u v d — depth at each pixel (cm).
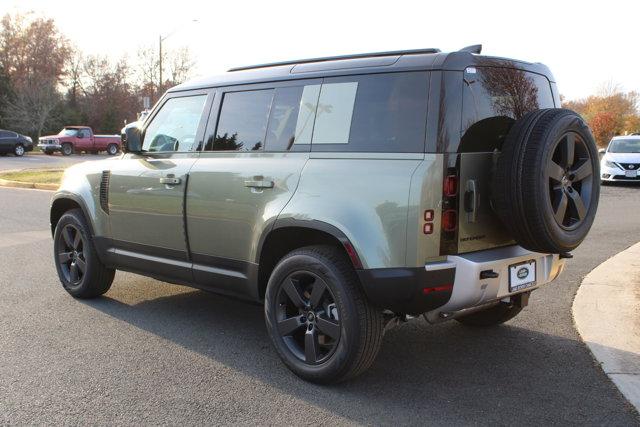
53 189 1733
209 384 381
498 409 347
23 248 834
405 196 336
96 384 379
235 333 481
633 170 1719
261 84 433
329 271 364
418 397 363
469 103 352
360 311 357
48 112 5022
